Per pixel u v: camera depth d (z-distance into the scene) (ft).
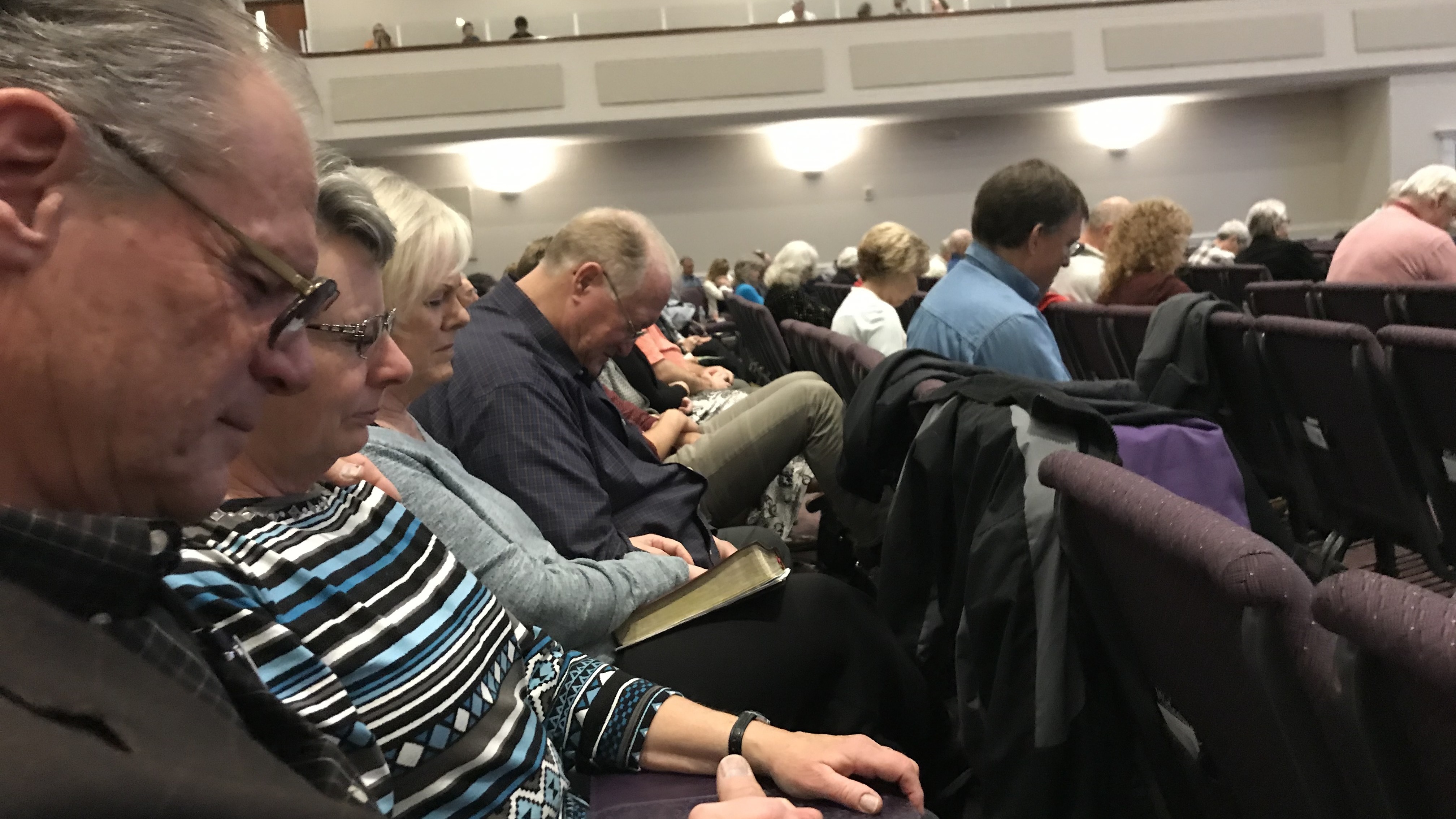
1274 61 34.60
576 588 3.68
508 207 36.81
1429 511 4.89
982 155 37.76
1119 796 3.23
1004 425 3.59
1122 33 34.12
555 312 5.18
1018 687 3.34
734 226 37.65
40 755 0.90
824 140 37.29
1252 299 9.05
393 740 2.36
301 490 2.55
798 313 11.87
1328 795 1.84
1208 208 38.45
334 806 1.11
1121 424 4.39
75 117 1.14
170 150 1.20
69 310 1.18
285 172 1.34
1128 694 2.85
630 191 37.22
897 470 4.92
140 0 1.23
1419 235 10.20
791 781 2.89
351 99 32.48
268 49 1.39
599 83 33.27
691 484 5.62
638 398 8.63
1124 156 38.04
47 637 1.07
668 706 3.13
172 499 1.35
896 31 33.78
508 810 2.56
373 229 2.53
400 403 3.94
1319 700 1.70
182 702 1.14
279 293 1.36
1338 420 5.17
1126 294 9.77
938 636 4.28
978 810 4.22
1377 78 36.04
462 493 3.71
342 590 2.42
